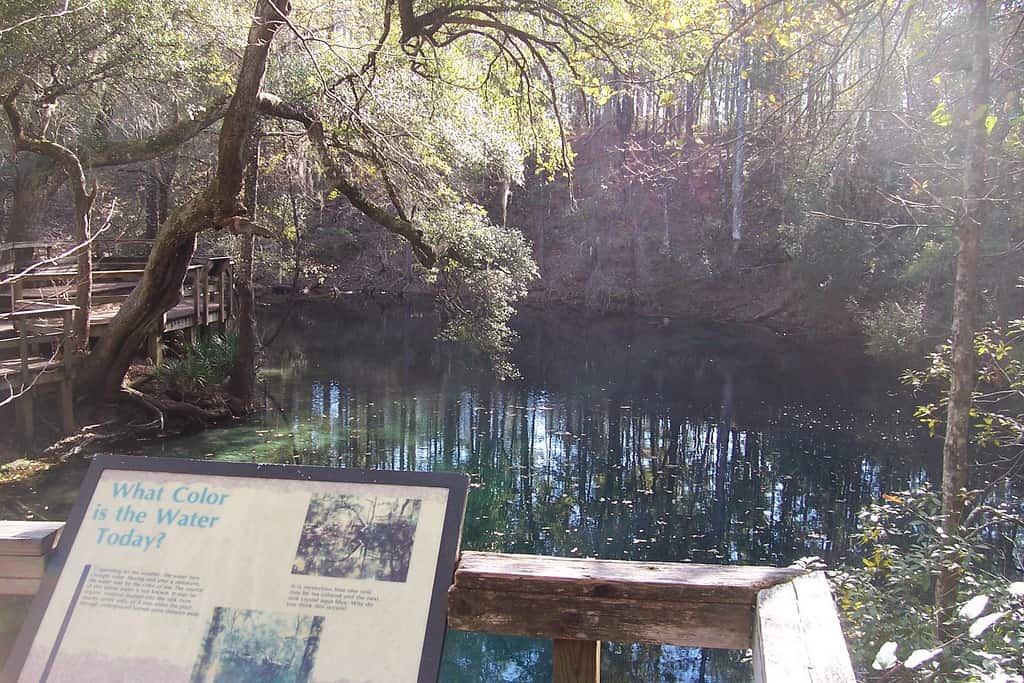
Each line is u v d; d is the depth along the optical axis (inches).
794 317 1038.4
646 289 1182.9
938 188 332.8
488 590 72.1
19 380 418.0
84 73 480.4
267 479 75.2
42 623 70.1
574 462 504.4
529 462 501.4
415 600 68.0
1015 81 239.9
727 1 255.9
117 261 697.0
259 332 982.4
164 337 599.5
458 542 71.6
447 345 936.9
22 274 217.6
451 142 538.0
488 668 262.7
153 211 834.8
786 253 1063.0
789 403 664.4
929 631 192.2
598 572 72.2
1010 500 397.1
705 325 1082.7
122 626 69.1
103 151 537.0
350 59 488.1
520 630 72.1
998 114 246.5
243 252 572.4
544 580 71.3
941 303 752.3
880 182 641.0
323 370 772.0
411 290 1332.4
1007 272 583.5
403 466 477.7
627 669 273.3
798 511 419.8
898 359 804.6
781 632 61.1
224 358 587.5
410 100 518.9
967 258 233.0
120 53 467.2
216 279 702.5
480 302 582.6
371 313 1188.5
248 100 391.2
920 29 232.5
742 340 979.9
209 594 69.9
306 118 507.8
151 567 71.5
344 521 72.1
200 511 73.9
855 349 896.3
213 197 421.4
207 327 634.8
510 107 497.4
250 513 73.4
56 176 567.2
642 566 73.9
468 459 500.7
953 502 232.8
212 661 66.9
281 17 371.9
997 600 177.6
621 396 692.7
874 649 191.9
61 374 442.6
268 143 721.6
